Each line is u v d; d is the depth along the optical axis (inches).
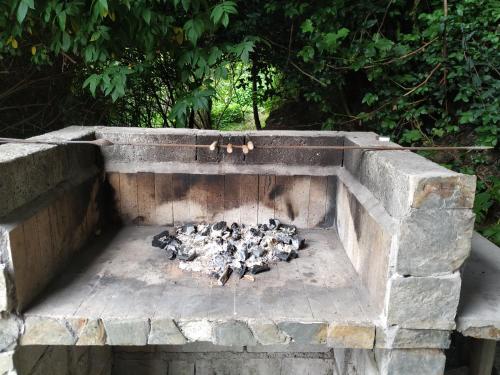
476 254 77.9
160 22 110.0
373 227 62.9
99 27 104.6
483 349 75.6
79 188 79.7
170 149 91.3
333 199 93.2
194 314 59.1
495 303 60.8
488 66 131.9
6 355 57.8
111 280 68.8
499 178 134.0
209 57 114.1
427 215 51.9
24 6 94.0
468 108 142.6
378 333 57.4
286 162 92.2
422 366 58.3
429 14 136.6
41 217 63.8
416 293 54.8
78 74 147.3
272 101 205.6
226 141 90.8
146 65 121.3
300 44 150.6
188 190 92.5
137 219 94.0
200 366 97.7
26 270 59.4
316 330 57.9
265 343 58.7
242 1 138.3
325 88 152.6
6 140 70.1
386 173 60.6
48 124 152.2
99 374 90.2
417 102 143.5
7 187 55.9
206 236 86.7
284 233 89.4
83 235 81.8
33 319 58.0
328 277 71.1
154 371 98.5
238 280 69.5
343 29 128.2
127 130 92.1
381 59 138.1
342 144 91.5
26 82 142.3
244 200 93.0
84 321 57.9
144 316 58.4
